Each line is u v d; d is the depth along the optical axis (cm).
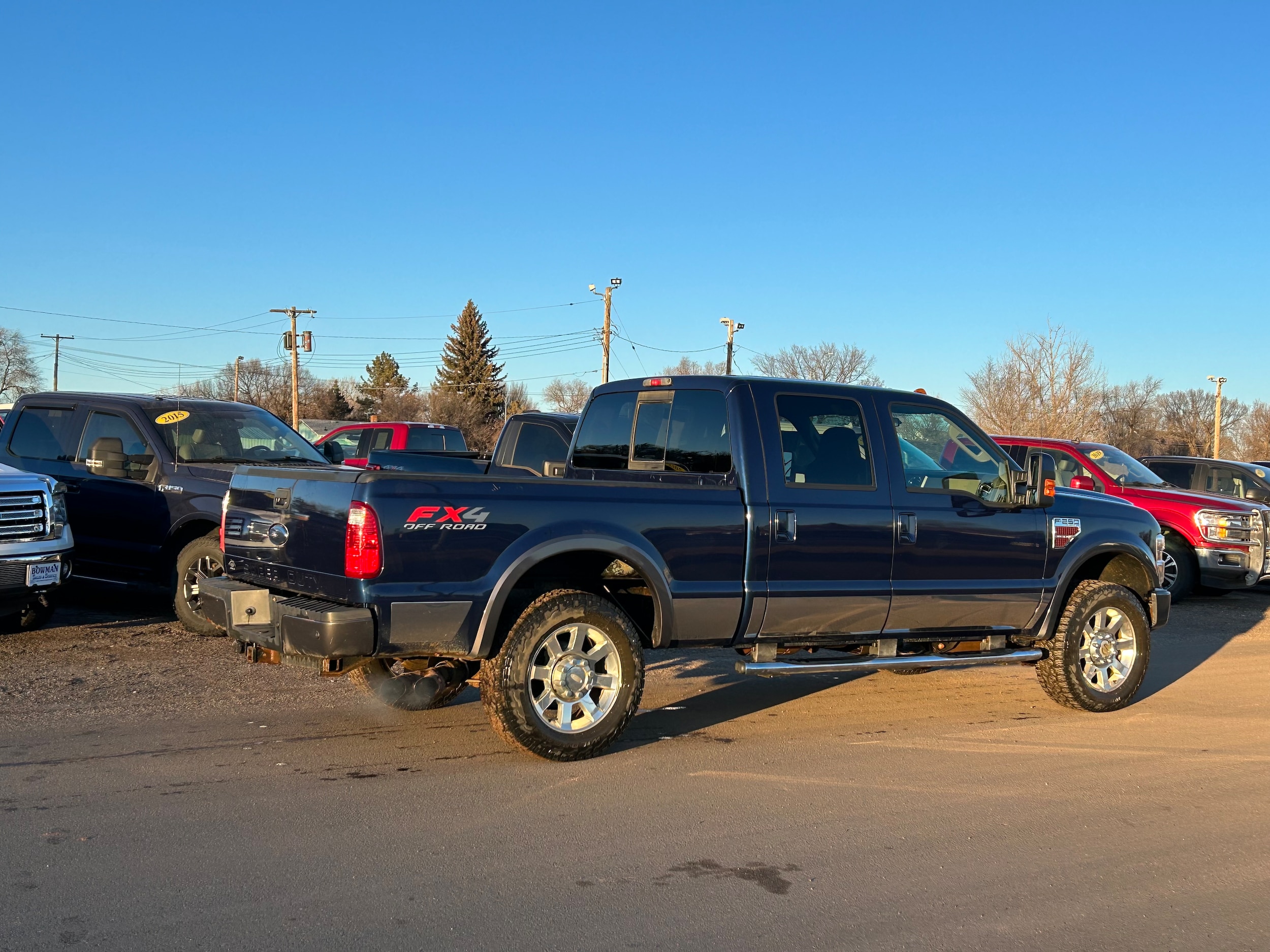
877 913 395
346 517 527
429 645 533
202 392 8781
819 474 640
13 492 832
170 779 532
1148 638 757
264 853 438
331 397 9325
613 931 375
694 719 689
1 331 7844
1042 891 419
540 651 564
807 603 629
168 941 358
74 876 410
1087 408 4109
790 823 492
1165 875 439
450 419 7394
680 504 594
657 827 482
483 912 388
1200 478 1605
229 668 783
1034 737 662
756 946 366
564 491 568
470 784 536
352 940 363
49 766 546
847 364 5503
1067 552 723
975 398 4659
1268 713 743
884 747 630
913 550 661
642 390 693
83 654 815
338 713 668
